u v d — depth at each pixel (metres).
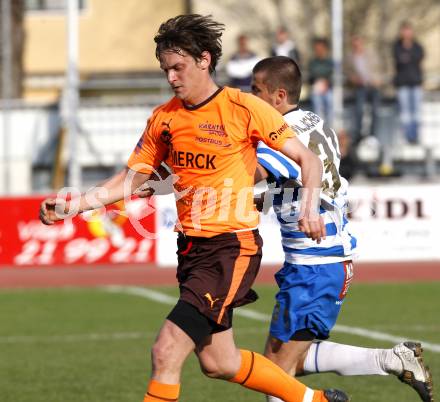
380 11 86.31
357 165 62.06
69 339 33.25
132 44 84.00
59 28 84.06
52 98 84.06
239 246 18.03
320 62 59.62
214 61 17.73
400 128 64.75
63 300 43.06
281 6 83.94
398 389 25.50
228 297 17.78
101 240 52.72
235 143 17.80
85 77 80.69
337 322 35.84
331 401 19.20
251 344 31.72
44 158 64.62
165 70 17.66
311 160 17.64
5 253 52.72
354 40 62.84
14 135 64.50
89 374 27.45
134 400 24.14
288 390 18.92
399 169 63.69
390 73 86.31
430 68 84.94
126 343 32.44
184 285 17.88
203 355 18.23
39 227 52.81
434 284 47.22
